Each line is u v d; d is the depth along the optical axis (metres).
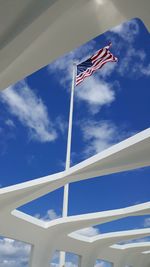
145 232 23.28
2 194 14.67
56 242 22.36
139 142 10.73
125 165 12.88
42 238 21.19
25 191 14.96
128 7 5.97
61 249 23.31
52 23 6.19
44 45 6.66
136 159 12.30
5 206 16.41
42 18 6.10
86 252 25.97
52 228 20.58
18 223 18.56
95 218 18.86
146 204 17.55
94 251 26.61
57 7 5.88
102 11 6.03
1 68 7.17
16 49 6.72
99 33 6.56
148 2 5.80
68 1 5.75
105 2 5.82
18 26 6.34
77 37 6.56
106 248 27.56
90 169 13.30
